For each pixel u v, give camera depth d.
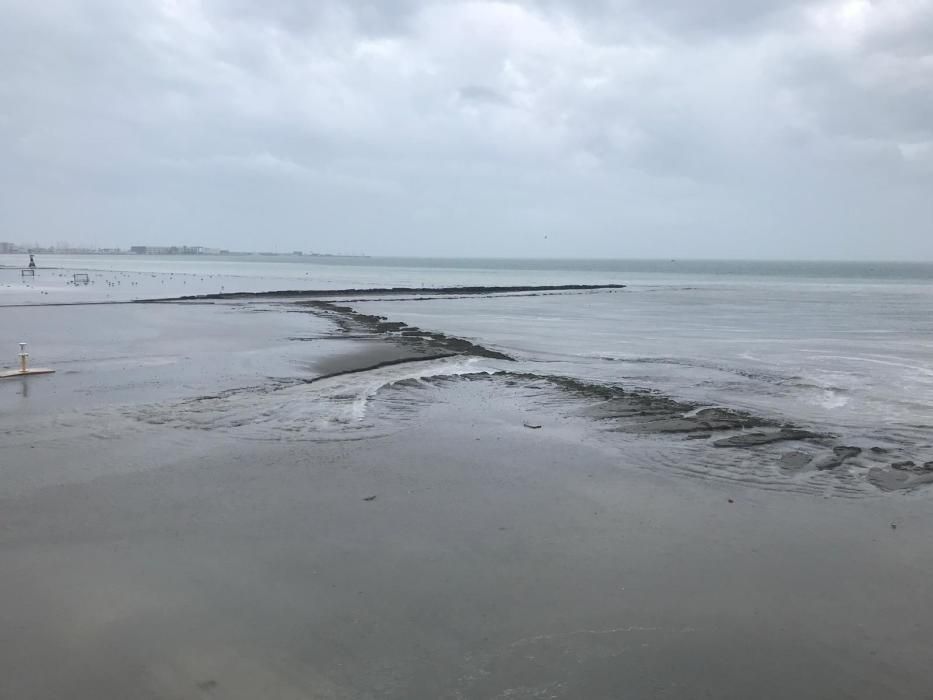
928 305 51.88
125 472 9.41
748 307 50.12
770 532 7.72
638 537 7.51
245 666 4.97
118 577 6.32
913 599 6.19
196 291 58.19
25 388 15.10
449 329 32.41
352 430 11.98
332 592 6.11
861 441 11.82
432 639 5.38
